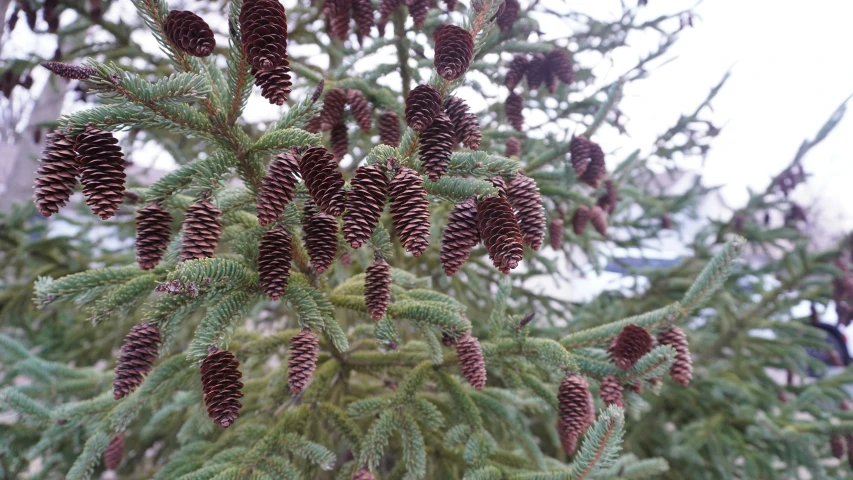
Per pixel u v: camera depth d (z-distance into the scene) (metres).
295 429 1.81
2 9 3.10
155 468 3.61
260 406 2.13
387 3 2.23
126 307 1.44
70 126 1.01
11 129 6.66
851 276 4.00
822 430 3.12
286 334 2.04
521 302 4.40
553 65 2.56
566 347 1.84
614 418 1.23
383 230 1.42
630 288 5.32
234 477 1.54
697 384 3.97
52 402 2.58
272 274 1.31
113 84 1.01
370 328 2.20
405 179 1.13
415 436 1.71
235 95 1.27
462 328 1.57
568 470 1.46
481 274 4.21
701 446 3.78
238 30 1.16
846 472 3.74
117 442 1.93
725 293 4.45
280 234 1.36
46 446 1.87
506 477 1.68
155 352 1.31
